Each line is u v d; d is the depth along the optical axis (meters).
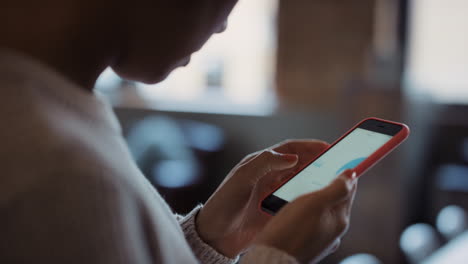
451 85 4.57
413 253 1.99
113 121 0.54
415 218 4.18
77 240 0.42
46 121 0.44
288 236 0.54
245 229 0.84
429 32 4.60
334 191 0.55
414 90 3.89
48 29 0.49
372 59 4.47
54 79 0.48
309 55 4.69
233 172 0.81
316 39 4.64
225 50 5.29
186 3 0.55
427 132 4.16
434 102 4.28
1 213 0.41
